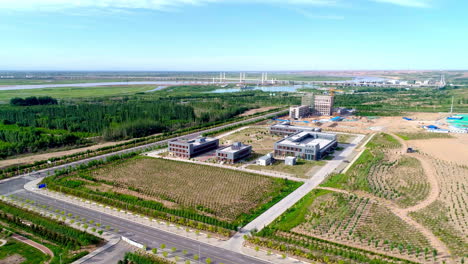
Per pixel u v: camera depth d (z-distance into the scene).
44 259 98.50
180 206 137.25
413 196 144.50
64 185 159.50
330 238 110.56
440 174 173.25
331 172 178.88
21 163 195.75
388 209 131.50
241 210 133.75
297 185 160.12
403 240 108.12
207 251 104.06
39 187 157.75
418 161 197.00
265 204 139.00
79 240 107.62
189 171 181.50
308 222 122.00
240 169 185.12
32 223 121.56
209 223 121.81
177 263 96.75
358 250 102.44
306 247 104.62
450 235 110.69
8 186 160.00
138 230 117.69
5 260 97.50
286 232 115.31
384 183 160.25
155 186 159.75
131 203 139.62
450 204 135.38
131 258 98.38
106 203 140.12
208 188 157.25
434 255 98.12
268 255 101.44
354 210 130.50
